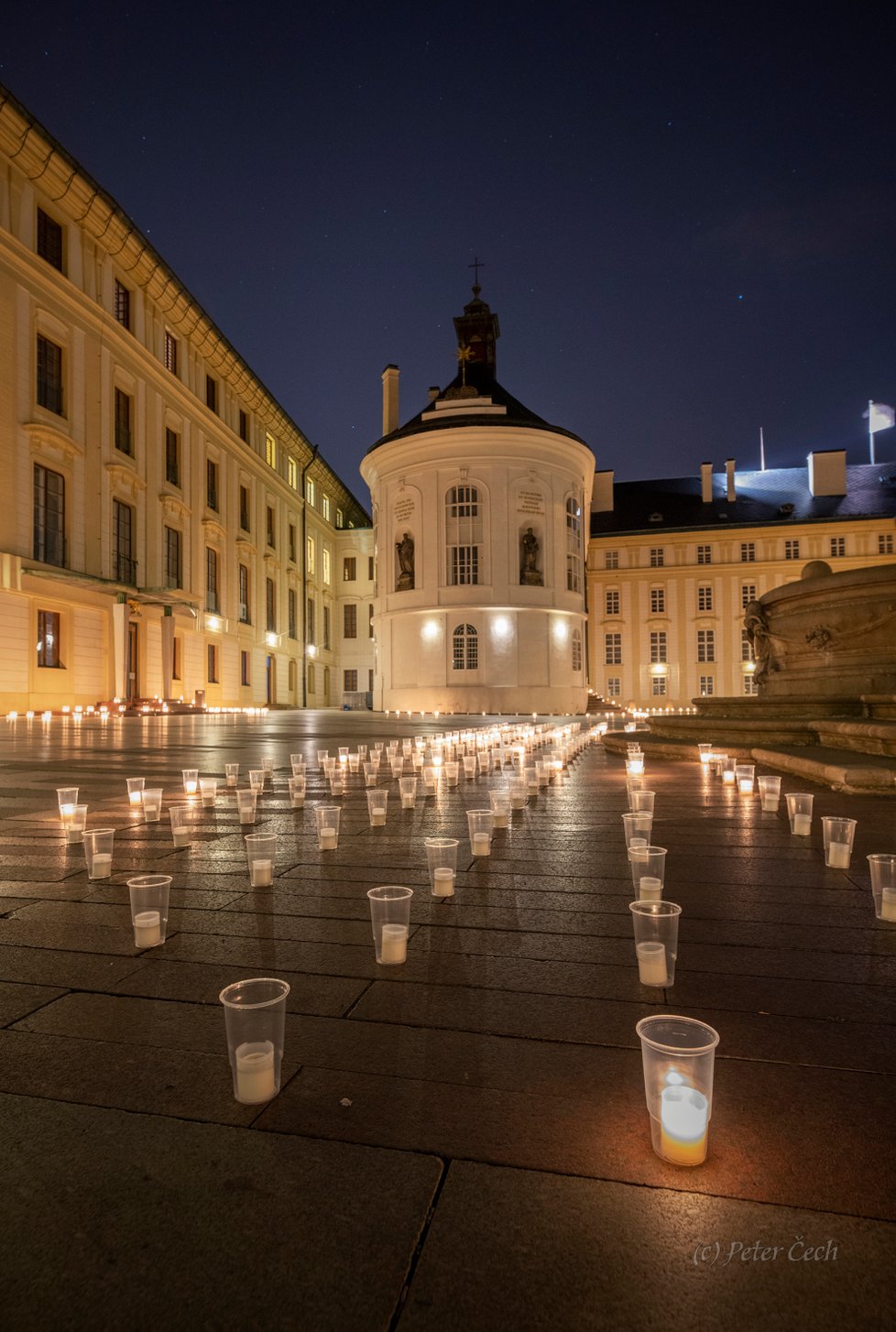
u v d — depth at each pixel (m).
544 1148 1.74
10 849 5.15
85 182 29.94
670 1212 1.52
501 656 43.81
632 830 4.91
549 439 45.16
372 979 2.78
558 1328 1.25
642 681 67.19
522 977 2.80
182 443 39.47
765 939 3.22
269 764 11.59
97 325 31.89
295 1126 1.84
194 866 4.60
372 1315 1.28
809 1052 2.22
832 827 4.54
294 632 57.16
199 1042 2.28
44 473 29.11
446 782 8.70
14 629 27.20
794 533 66.12
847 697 10.88
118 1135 1.80
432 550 44.69
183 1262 1.40
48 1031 2.36
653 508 73.06
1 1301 1.32
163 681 34.34
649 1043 1.73
